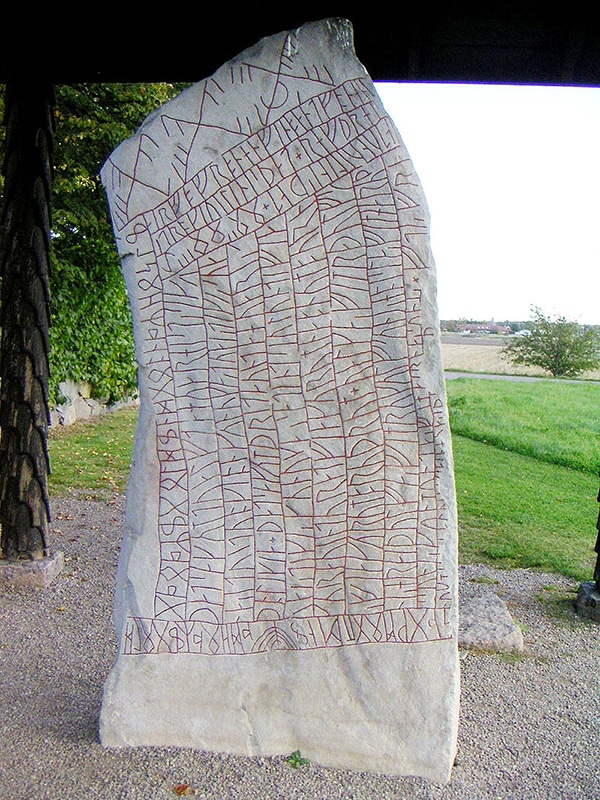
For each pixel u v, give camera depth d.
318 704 2.73
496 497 6.53
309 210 2.62
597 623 4.07
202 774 2.63
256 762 2.71
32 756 2.71
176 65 4.15
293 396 2.68
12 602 4.18
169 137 2.63
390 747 2.70
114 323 9.77
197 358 2.69
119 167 2.66
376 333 2.64
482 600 4.17
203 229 2.64
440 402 2.65
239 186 2.63
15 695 3.17
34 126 4.00
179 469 2.72
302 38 2.61
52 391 8.48
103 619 3.99
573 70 3.99
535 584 4.61
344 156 2.60
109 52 4.08
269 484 2.71
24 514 4.41
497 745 2.89
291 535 2.72
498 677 3.44
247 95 2.61
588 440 8.66
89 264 8.79
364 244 2.62
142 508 2.74
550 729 3.02
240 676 2.76
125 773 2.62
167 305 2.69
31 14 3.85
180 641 2.77
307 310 2.65
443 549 2.69
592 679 3.45
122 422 9.63
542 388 12.05
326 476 2.69
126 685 2.77
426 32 3.90
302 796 2.53
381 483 2.68
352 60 2.61
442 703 2.68
